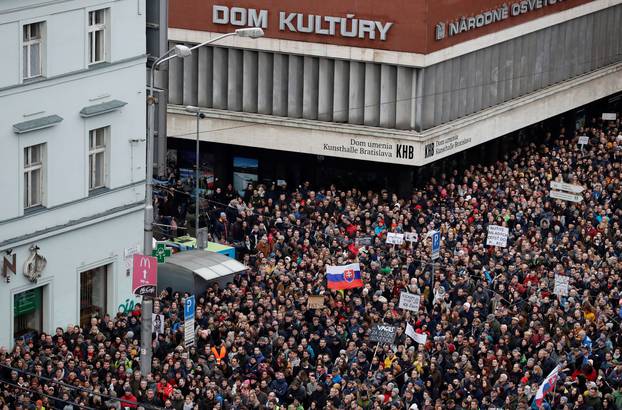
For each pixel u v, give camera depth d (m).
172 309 77.19
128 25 81.00
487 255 87.81
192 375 69.38
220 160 111.88
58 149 78.06
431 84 106.12
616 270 83.56
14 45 74.88
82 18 78.19
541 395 67.56
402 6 104.06
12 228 76.12
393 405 67.31
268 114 109.44
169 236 95.38
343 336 75.50
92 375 69.06
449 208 97.31
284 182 110.50
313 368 72.25
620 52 128.25
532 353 73.56
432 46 104.81
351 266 81.50
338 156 107.75
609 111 129.88
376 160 106.69
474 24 108.88
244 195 107.19
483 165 114.44
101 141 81.12
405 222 94.56
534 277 82.31
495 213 94.12
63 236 79.00
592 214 94.06
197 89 110.75
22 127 75.62
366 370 72.25
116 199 81.94
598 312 76.94
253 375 71.31
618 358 72.81
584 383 69.88
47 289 78.69
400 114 106.12
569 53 122.00
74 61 78.12
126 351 72.69
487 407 68.44
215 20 108.94
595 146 111.38
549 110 119.88
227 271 83.44
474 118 110.75
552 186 95.62
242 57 109.25
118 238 82.44
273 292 82.00
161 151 101.00
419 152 105.38
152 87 68.75
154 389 68.50
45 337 73.88
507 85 115.00
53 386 67.94
